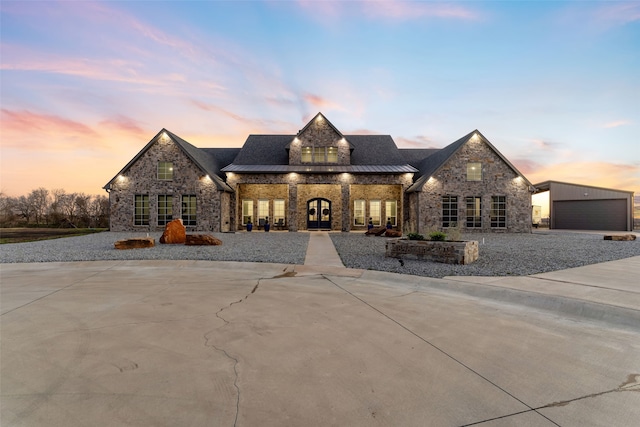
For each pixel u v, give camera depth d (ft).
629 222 77.71
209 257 34.24
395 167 76.89
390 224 74.18
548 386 9.03
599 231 78.59
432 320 14.96
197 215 70.85
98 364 10.34
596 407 7.97
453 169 72.08
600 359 10.82
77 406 7.97
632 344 12.16
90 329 13.66
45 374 9.65
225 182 75.92
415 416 7.59
